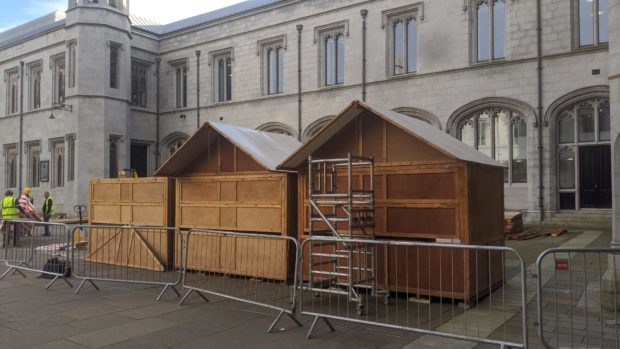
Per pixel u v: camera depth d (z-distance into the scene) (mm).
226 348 5793
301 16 26000
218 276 10398
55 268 10211
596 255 12430
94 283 9492
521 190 19953
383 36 23391
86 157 27297
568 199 19266
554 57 19266
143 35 31484
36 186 32406
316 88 25438
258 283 9664
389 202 8469
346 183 9055
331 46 25484
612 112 7711
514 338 6039
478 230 8234
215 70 29984
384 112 8445
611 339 5945
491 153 20719
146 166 32219
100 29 27797
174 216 11422
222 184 10570
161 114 32188
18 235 13727
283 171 9469
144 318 7098
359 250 7809
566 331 6328
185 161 10961
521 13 19984
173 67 31875
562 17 19203
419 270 8094
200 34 30250
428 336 6227
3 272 10984
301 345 5887
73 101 27734
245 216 10203
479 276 8148
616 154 7605
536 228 18891
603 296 7320
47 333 6379
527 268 10938
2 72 35062
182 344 5938
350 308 7641
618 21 7621
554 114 19312
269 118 27156
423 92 22203
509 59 20203
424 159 8312
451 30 21609
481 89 20766
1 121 34906
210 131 10578
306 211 9344
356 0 24141
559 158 19453
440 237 7973
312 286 7723
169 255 11281
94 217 12602
